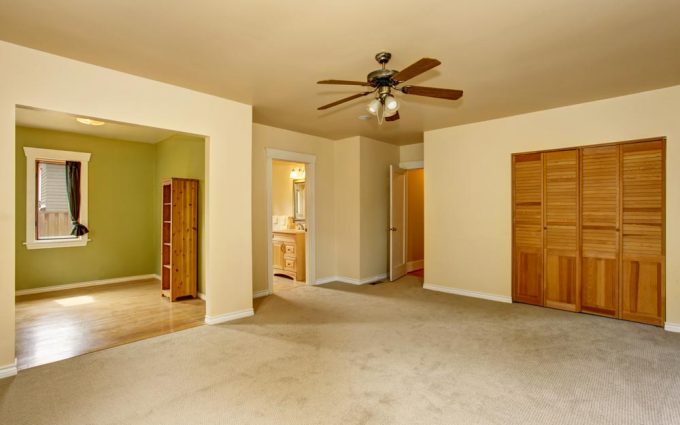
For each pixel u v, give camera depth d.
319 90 3.56
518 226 4.56
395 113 2.76
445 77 3.23
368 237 5.96
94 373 2.64
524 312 4.17
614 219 3.88
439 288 5.29
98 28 2.36
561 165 4.21
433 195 5.32
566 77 3.25
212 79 3.27
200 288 4.92
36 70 2.68
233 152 3.88
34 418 2.08
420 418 2.08
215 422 2.04
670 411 2.14
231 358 2.90
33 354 2.98
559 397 2.30
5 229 2.55
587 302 4.08
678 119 3.51
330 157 6.05
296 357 2.92
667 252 3.58
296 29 2.37
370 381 2.52
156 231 6.28
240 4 2.07
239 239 3.95
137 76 3.18
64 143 5.42
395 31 2.40
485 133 4.79
